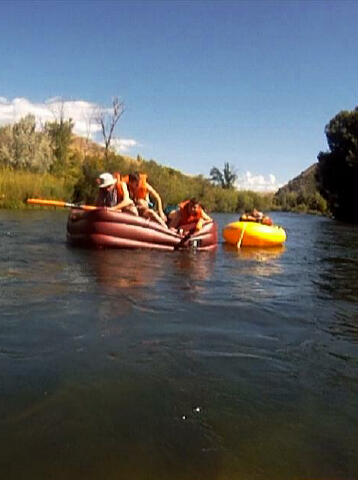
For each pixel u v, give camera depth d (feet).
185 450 6.55
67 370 8.93
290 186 362.53
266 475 6.09
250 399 8.23
